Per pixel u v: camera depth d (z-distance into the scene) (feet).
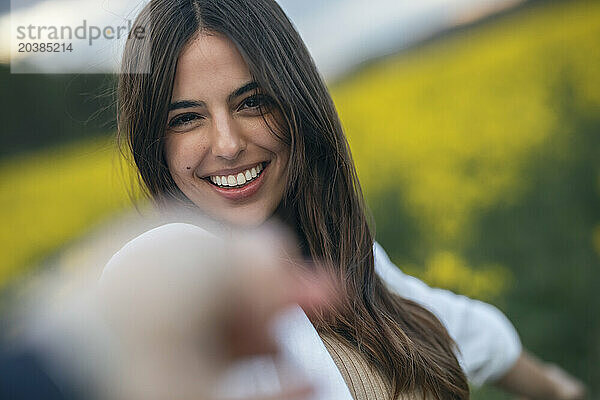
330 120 3.62
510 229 10.66
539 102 11.80
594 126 10.89
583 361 9.70
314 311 3.18
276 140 3.39
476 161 11.64
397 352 3.40
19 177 12.96
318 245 3.60
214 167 3.34
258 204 3.48
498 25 14.93
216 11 3.17
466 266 10.91
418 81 14.56
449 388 3.66
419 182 11.85
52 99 12.07
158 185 3.43
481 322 5.03
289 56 3.43
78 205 12.67
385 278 4.71
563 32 12.84
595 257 10.11
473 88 13.10
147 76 3.19
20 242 12.78
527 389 5.45
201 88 3.18
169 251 1.52
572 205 10.44
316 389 1.86
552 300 10.00
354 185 3.77
